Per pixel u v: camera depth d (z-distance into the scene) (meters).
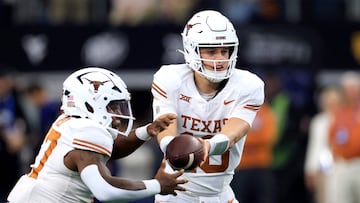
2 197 31.16
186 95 20.62
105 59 36.59
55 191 18.61
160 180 18.55
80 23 36.66
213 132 20.81
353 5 40.47
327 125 34.34
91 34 36.62
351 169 34.09
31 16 38.56
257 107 20.69
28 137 33.09
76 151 18.42
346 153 34.06
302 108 36.47
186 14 38.28
